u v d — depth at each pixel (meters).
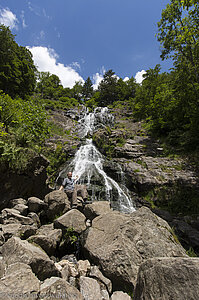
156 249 2.37
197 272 1.05
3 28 21.44
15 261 1.63
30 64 27.14
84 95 54.72
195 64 9.59
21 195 4.10
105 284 2.01
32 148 5.05
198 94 9.15
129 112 26.08
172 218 5.58
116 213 3.17
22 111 5.95
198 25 8.08
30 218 3.20
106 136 14.45
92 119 19.89
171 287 1.10
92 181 7.89
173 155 10.34
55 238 2.87
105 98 43.59
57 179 8.23
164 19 10.04
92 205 3.88
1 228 2.62
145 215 3.19
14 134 4.89
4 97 5.52
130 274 2.09
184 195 6.81
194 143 10.14
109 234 2.69
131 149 12.03
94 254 2.46
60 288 1.42
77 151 11.59
